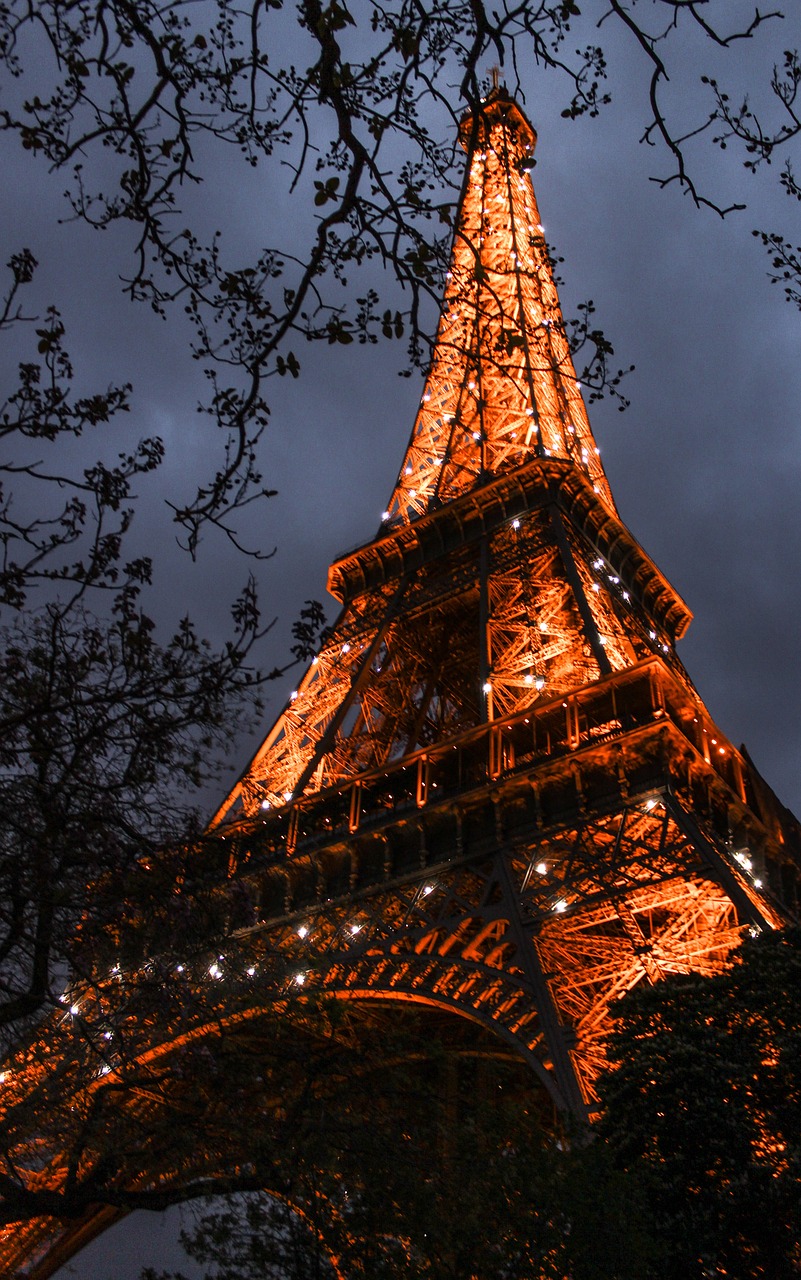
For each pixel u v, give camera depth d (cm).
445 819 7212
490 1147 3766
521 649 8400
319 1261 3412
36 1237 7350
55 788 2377
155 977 2920
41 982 2492
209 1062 3056
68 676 2405
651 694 6906
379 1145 3219
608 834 6538
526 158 2152
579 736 7012
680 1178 4425
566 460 9812
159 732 2419
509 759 7444
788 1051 4528
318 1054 3488
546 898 6328
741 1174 4409
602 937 6088
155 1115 3130
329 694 9294
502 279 11575
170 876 2647
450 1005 6144
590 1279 3575
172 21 1883
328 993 6612
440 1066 4969
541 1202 3622
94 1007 3083
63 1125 2928
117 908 2650
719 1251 4362
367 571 10394
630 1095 4672
